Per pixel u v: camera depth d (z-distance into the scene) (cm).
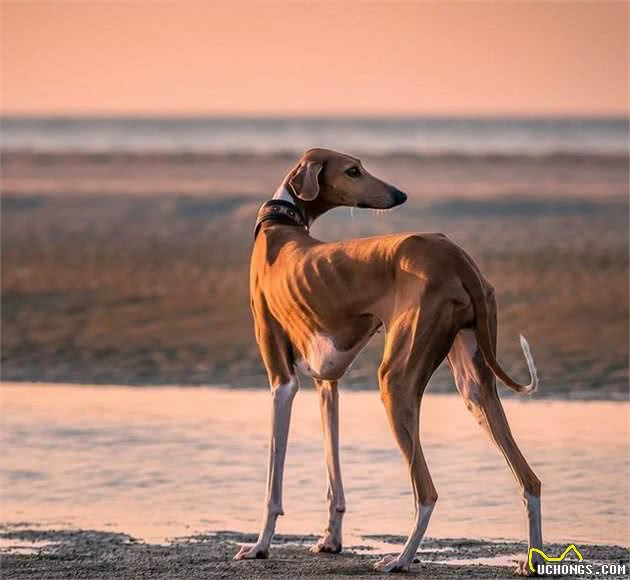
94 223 3700
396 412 994
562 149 9394
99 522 1199
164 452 1457
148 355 2041
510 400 1722
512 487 1305
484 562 1059
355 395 1752
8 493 1298
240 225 3631
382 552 1099
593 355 1994
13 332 2228
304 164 1139
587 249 3112
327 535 1103
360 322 1039
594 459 1396
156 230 3559
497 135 12656
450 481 1326
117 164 6025
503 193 4219
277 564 1048
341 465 1395
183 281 2755
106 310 2430
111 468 1391
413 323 990
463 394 1031
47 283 2738
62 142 11494
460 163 5922
